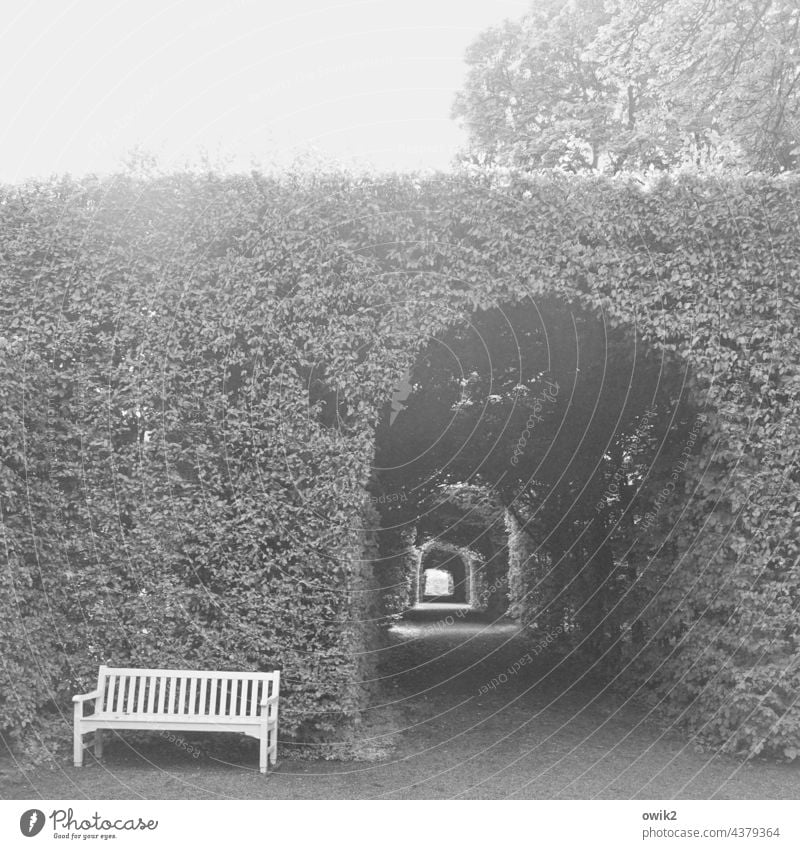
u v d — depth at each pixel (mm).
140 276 7766
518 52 17516
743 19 11789
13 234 7754
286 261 7789
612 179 8055
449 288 7801
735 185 7867
